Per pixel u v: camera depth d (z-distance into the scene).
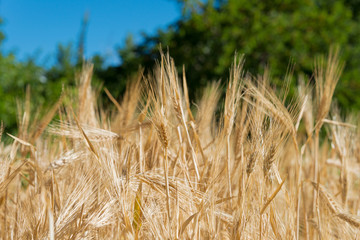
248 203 2.16
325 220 2.68
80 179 2.38
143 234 2.29
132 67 16.84
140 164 2.39
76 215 2.13
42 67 14.48
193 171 2.69
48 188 2.54
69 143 3.13
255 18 13.98
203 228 2.38
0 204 2.59
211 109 3.01
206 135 3.23
